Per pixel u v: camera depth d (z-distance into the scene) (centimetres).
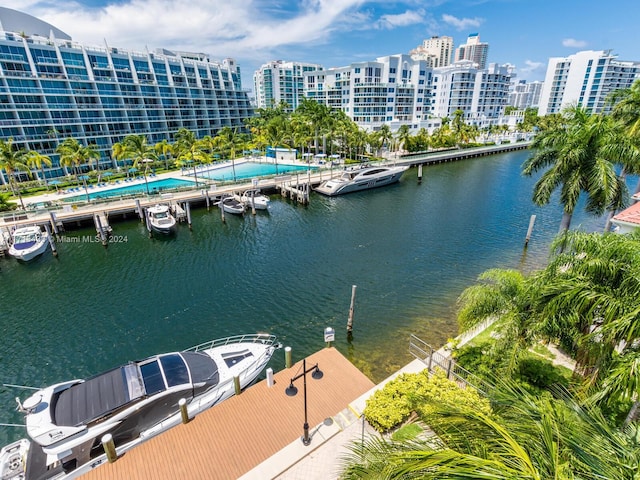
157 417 1181
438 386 1120
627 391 695
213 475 1011
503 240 3120
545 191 2006
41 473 1014
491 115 11694
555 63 13438
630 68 12394
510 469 361
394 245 3031
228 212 4112
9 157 4344
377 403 1116
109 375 1231
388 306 2081
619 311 812
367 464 484
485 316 1259
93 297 2291
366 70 8344
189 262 2806
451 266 2608
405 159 6950
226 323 1972
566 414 508
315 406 1249
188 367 1323
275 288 2333
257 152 7775
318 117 6719
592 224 3594
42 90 5759
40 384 1582
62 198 4375
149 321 2009
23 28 7462
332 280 2419
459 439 459
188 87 7944
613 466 421
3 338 1891
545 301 993
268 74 14500
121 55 6750
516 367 1084
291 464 1012
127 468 1033
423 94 9538
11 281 2548
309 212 4141
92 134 6406
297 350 1734
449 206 4266
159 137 7556
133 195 4219
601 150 1816
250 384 1420
